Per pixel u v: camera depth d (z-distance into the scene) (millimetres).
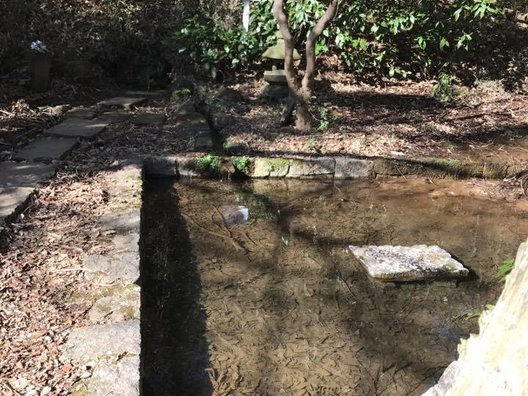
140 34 7184
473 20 7133
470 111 6512
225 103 6047
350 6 6746
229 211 4117
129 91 6688
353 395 2340
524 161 5035
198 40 6832
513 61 7520
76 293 2436
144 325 2729
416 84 7371
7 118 5027
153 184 4449
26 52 6000
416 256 3455
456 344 2717
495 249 3723
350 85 7172
